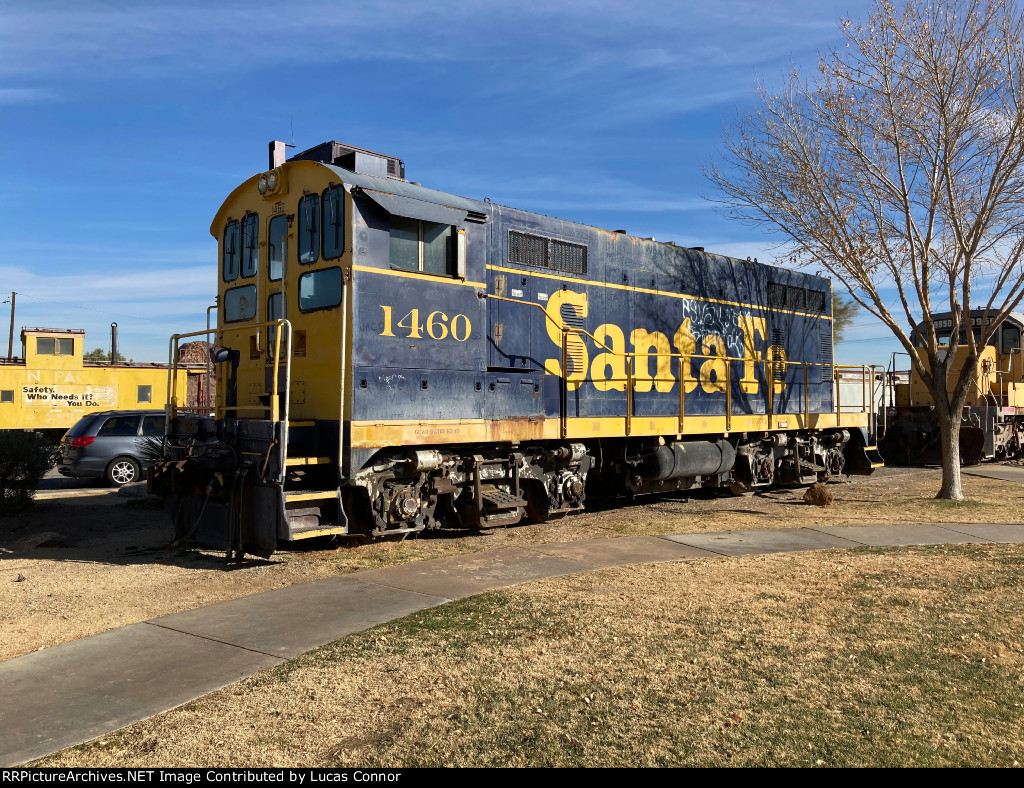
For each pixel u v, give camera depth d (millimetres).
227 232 9719
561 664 4902
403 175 9375
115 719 4133
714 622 5777
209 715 4172
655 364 11969
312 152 9195
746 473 13664
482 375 9109
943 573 7352
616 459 11969
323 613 6008
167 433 9164
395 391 8125
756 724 4082
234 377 9305
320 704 4312
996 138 11992
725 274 13523
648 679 4672
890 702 4379
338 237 7953
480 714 4191
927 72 12117
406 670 4797
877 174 12656
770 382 14086
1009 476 16984
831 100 12703
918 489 14641
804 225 13078
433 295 8562
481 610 6062
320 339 8109
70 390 23984
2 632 5699
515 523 10227
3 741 3877
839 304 27234
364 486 7992
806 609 6141
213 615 5977
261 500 7613
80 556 8469
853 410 16672
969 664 4973
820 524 10414
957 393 12898
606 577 7176
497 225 9773
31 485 11742
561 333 10469
